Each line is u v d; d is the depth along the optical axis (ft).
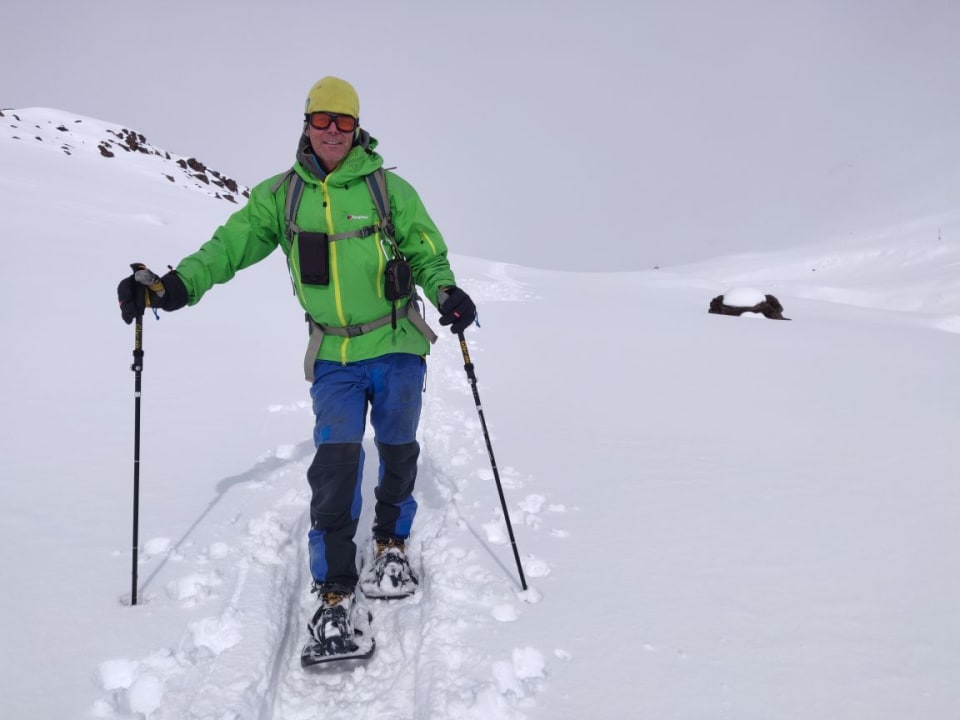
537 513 11.31
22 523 9.94
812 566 9.39
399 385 8.86
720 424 17.11
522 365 25.30
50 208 49.08
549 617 8.10
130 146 126.00
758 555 9.71
